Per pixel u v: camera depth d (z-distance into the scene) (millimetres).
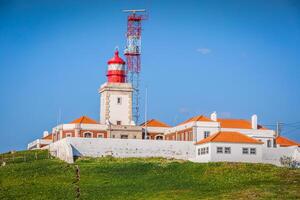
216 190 111750
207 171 123312
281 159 138000
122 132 151875
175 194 109375
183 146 142125
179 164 129000
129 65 161125
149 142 141000
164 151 141250
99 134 151125
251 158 133750
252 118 155125
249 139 135125
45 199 108500
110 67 160750
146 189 113312
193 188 113375
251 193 108500
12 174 127062
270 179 118250
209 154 133125
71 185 116875
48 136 177375
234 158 133250
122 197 108562
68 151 135250
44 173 126000
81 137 147000
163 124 162500
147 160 135250
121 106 158125
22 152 155750
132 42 162250
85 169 127188
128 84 159000
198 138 146375
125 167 127875
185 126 150750
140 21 162750
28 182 120250
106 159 135875
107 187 115125
